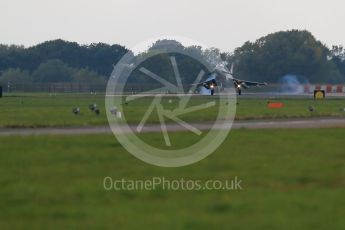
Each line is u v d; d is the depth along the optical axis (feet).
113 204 299.38
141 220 266.77
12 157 429.79
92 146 488.85
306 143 518.37
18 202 302.86
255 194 319.88
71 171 381.40
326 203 297.12
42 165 401.29
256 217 271.49
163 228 254.27
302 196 313.32
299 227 256.32
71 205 296.51
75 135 571.69
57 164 405.18
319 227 256.11
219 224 260.62
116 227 256.11
